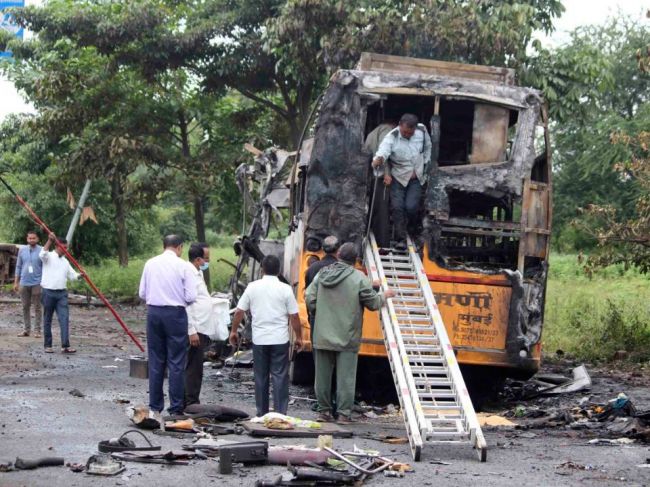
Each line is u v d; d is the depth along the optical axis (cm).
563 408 1117
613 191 3591
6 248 2953
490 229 1112
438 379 909
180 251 941
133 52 2525
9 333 1756
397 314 1003
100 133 2736
